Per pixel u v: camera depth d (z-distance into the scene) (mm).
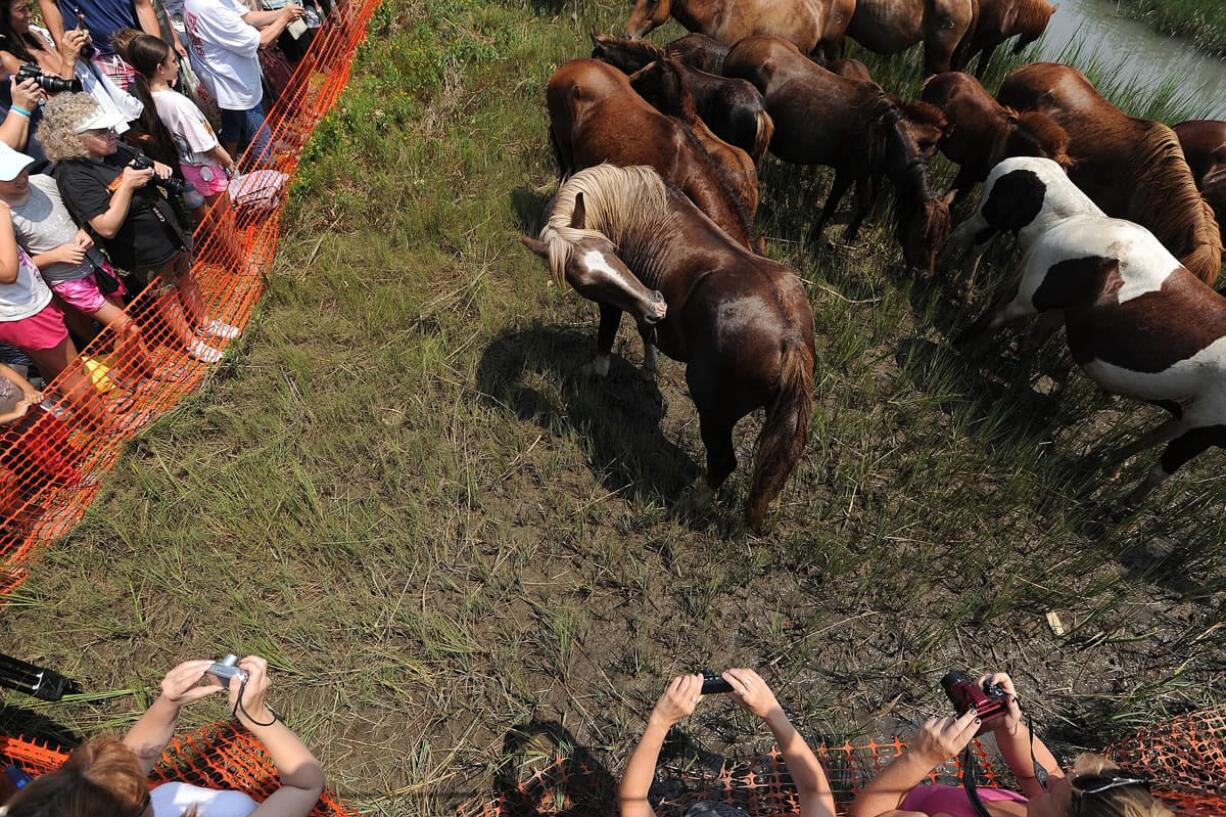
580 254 3434
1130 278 4332
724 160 4953
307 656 3369
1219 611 3889
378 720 3229
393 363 4645
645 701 3391
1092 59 9727
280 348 4613
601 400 4684
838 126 5781
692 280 3695
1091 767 1540
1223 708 3402
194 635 3412
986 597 3906
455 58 7277
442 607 3615
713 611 3746
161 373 4359
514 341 4914
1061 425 4914
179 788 1885
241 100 5402
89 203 3656
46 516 3695
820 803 1927
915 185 5457
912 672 3572
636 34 7543
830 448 4551
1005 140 5793
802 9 7242
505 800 3035
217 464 4039
